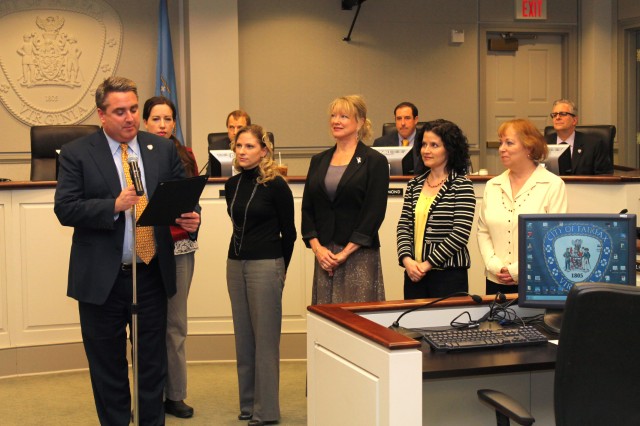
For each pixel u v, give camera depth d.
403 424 2.20
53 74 7.19
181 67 7.54
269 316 3.74
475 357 2.44
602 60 8.29
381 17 7.98
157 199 2.85
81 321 3.21
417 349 2.24
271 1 7.74
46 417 4.02
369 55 7.97
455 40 8.11
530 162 3.53
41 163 5.26
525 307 2.84
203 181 2.98
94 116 7.33
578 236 2.81
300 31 7.80
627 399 2.05
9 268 4.60
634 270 2.79
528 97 8.44
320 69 7.87
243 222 3.70
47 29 7.16
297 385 4.49
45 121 7.20
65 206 3.04
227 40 7.37
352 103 3.71
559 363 2.08
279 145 7.83
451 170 3.66
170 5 7.50
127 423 3.27
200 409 4.12
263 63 7.75
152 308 3.24
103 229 3.09
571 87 8.45
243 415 3.93
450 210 3.57
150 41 7.44
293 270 4.90
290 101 7.82
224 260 4.86
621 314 2.01
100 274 3.09
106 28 7.31
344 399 2.48
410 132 5.98
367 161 3.67
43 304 4.67
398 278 4.86
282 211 3.69
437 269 3.58
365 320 2.50
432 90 8.13
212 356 4.94
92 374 3.22
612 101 8.29
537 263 2.82
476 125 8.24
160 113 4.22
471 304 2.89
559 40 8.41
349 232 3.67
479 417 2.91
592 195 4.70
